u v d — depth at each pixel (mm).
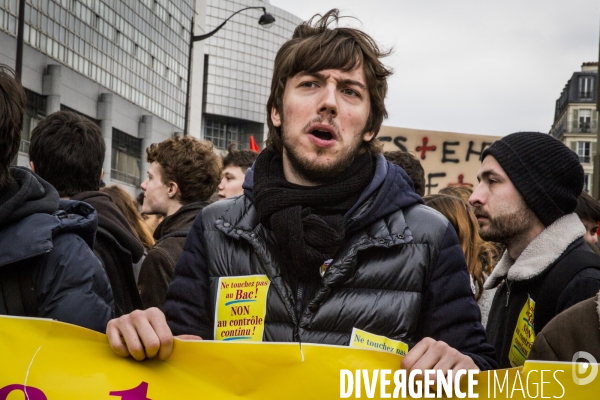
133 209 4406
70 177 3285
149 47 42938
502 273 3199
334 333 2189
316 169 2287
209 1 77375
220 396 2016
